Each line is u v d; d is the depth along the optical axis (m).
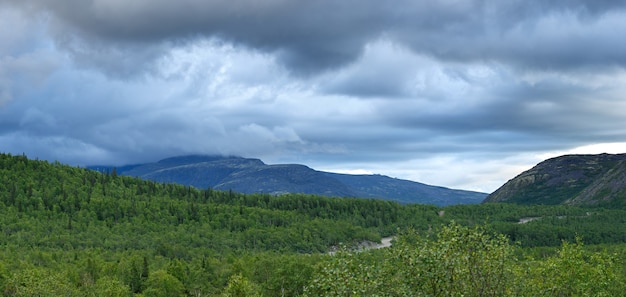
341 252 34.84
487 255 36.06
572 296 47.59
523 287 38.47
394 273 35.09
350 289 33.09
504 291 37.03
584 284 46.94
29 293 111.81
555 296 47.03
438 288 34.84
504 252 36.22
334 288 33.19
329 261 35.03
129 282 146.88
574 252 49.16
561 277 47.62
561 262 48.16
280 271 135.25
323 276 34.06
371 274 33.59
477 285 35.84
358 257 35.00
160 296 132.38
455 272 34.91
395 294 34.28
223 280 149.88
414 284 34.84
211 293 142.50
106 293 121.44
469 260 35.88
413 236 37.66
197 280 147.50
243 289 100.44
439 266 34.34
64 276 131.62
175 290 135.50
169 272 146.25
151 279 143.25
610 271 50.66
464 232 36.41
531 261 41.50
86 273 152.00
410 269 34.75
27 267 148.12
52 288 114.69
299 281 131.88
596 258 50.72
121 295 122.38
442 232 36.97
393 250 35.69
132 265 151.38
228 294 100.81
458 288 35.72
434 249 35.28
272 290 133.62
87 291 125.44
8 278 123.88
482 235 36.66
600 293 48.34
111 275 149.75
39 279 116.19
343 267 33.78
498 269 35.91
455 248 35.81
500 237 37.00
